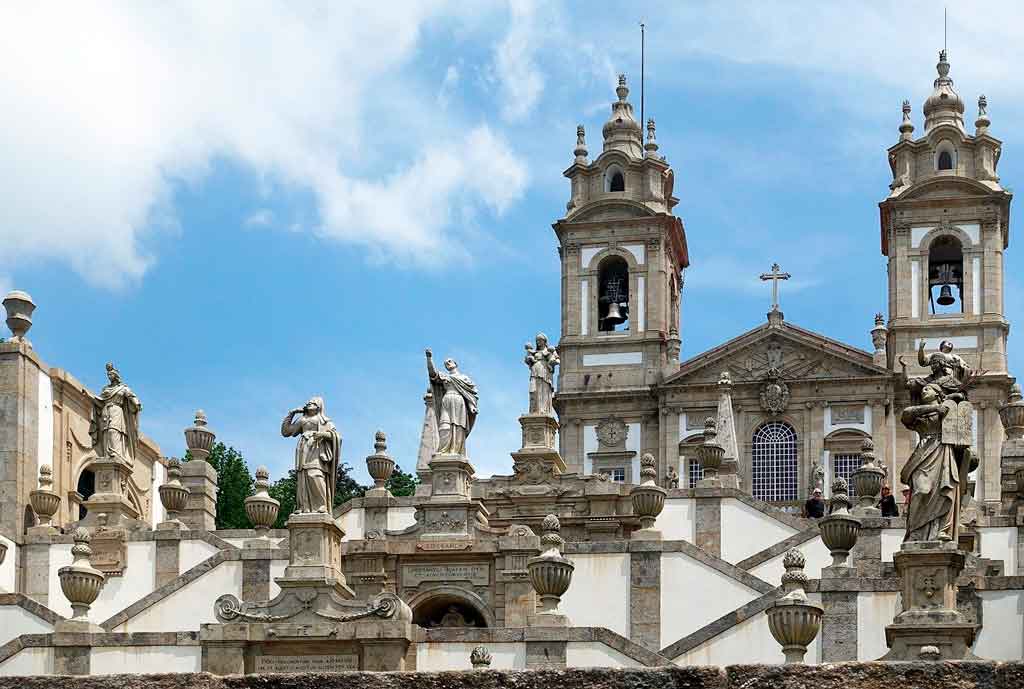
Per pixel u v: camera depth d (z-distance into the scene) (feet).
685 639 107.55
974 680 49.11
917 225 236.02
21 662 109.50
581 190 247.09
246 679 51.44
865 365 229.45
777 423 231.91
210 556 134.62
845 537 110.52
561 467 155.63
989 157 237.45
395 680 51.24
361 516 143.84
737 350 233.76
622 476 237.25
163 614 125.90
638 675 50.65
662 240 242.58
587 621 121.49
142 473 181.98
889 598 106.73
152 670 107.96
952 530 80.53
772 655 106.22
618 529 144.46
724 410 185.26
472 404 129.08
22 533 153.17
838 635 106.93
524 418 153.99
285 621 105.29
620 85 252.62
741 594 119.75
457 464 126.62
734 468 147.84
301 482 108.37
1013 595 105.19
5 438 154.92
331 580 105.91
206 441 161.99
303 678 51.37
